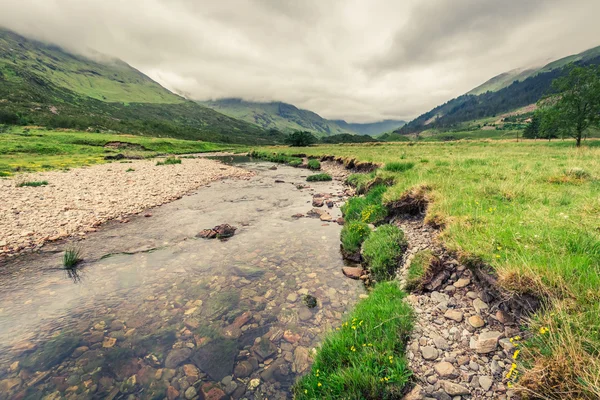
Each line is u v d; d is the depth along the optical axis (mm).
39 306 7574
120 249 11594
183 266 9984
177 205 19156
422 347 5051
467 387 4141
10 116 116938
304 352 5766
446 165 17047
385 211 12734
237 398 4777
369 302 6719
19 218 14648
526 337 4535
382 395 4246
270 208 18250
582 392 3256
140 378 5230
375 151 46875
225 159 64875
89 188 22844
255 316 7008
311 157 54625
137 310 7352
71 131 120312
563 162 15195
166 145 103250
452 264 7152
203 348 5961
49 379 5195
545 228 6438
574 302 4211
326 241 12180
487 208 8602
